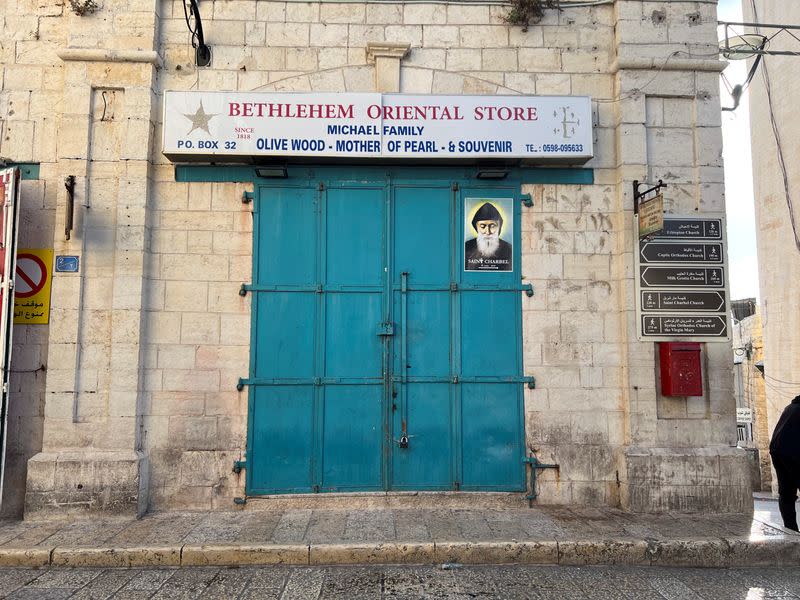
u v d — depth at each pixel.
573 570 4.96
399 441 6.37
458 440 6.40
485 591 4.49
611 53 6.82
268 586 4.56
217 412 6.29
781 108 10.12
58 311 6.13
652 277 6.44
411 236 6.62
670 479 6.18
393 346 6.49
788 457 5.47
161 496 6.17
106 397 6.10
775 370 10.46
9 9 6.56
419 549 5.07
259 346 6.39
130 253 6.22
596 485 6.40
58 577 4.72
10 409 6.13
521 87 6.75
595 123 6.76
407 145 6.35
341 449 6.34
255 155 6.25
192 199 6.48
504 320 6.56
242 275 6.46
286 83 6.60
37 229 6.33
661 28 6.70
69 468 5.89
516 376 6.49
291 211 6.55
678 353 6.28
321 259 6.53
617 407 6.49
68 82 6.36
